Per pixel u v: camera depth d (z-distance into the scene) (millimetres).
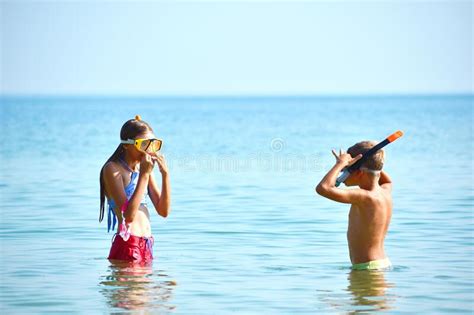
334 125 64062
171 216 16156
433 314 8445
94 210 16891
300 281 10047
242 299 9141
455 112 99312
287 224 15016
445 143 39156
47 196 19359
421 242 12852
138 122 10992
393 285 9742
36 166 27953
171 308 8750
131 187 11023
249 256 11828
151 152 10867
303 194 19938
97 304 8922
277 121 77062
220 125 68750
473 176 23625
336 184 10336
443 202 17828
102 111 131750
